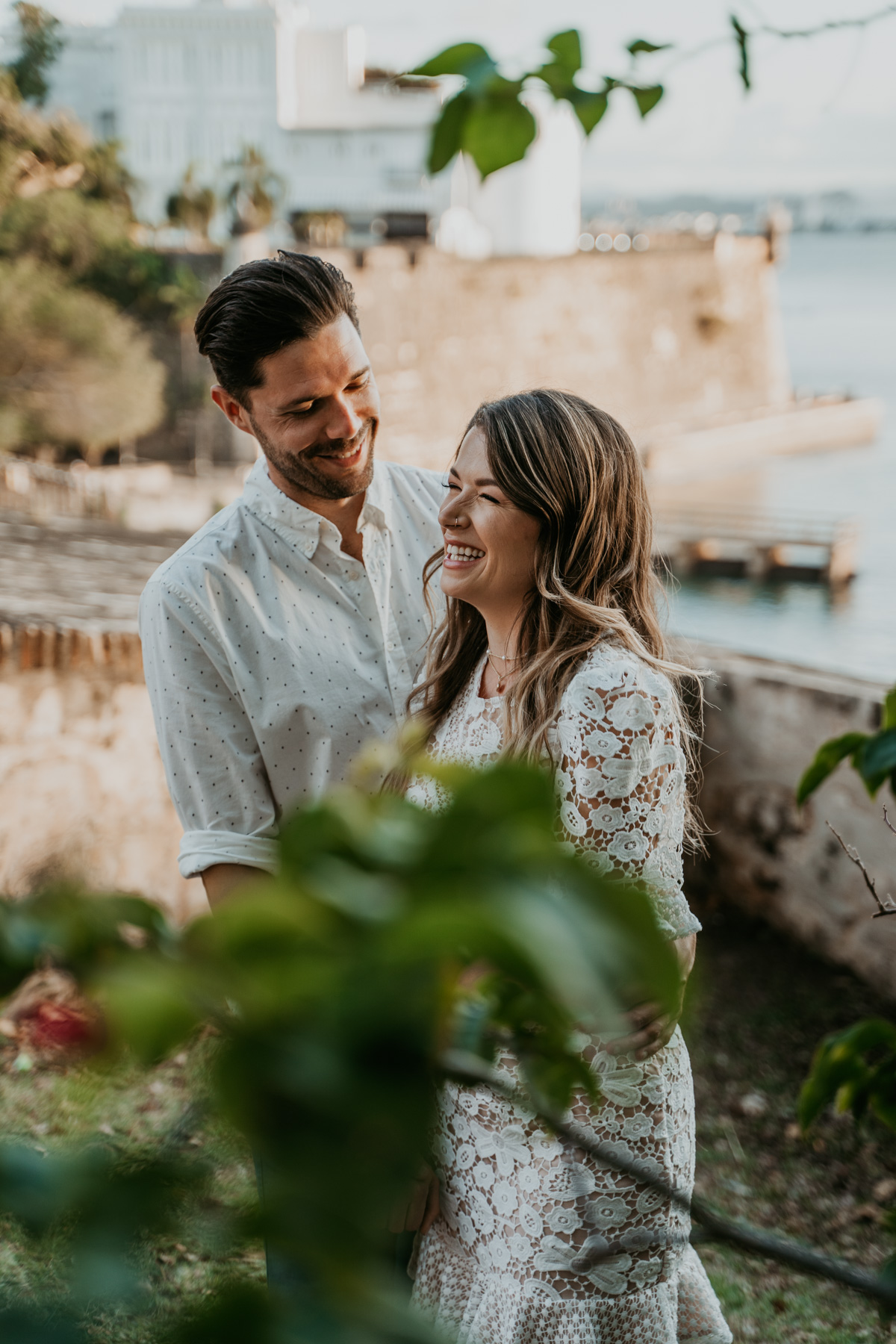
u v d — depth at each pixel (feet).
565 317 108.06
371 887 0.84
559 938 0.75
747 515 100.53
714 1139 11.64
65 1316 0.82
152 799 17.31
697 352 120.57
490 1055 1.61
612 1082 4.64
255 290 5.51
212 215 98.73
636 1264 4.79
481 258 102.22
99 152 85.97
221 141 114.52
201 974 0.80
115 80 111.65
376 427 6.06
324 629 6.06
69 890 0.88
